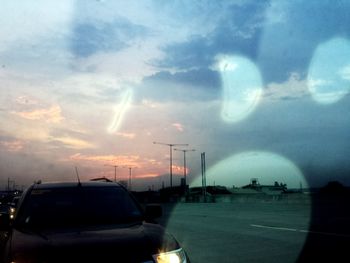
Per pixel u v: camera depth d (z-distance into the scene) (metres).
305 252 10.33
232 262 9.51
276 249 11.04
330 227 15.77
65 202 5.46
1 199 39.41
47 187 5.84
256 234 14.55
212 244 12.52
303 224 17.44
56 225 4.99
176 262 4.23
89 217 5.18
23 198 5.61
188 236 14.77
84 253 3.96
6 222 5.17
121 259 3.97
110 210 5.39
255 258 9.88
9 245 4.36
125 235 4.43
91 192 5.74
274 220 20.16
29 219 5.14
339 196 36.06
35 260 3.91
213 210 33.94
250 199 50.75
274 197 44.34
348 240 12.00
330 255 9.76
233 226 17.95
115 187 6.02
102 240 4.24
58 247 4.07
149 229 4.76
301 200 39.69
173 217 25.30
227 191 109.12
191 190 111.94
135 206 5.67
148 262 4.04
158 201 89.88
